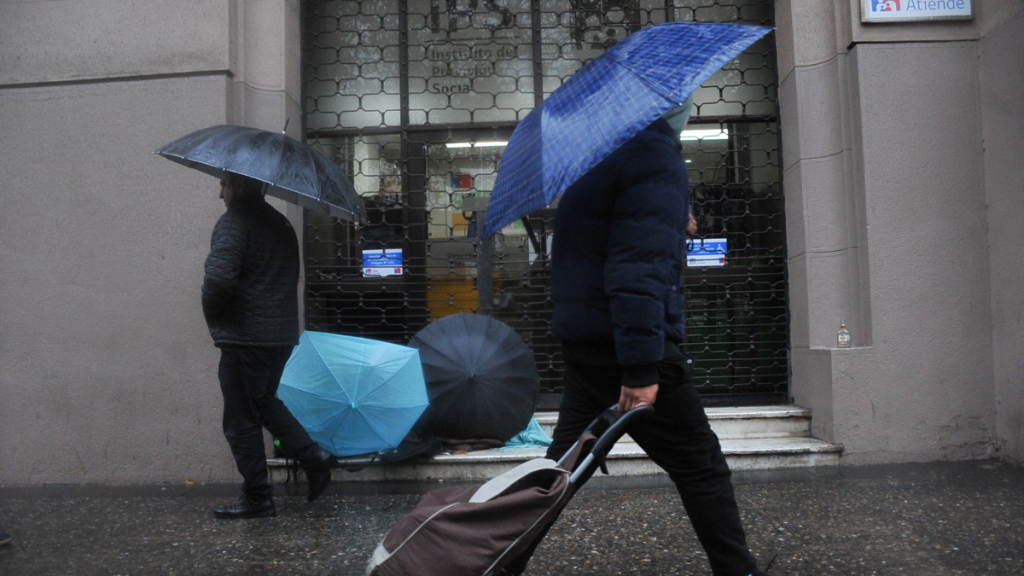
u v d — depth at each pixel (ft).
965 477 15.17
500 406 16.87
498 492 6.74
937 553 10.61
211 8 17.72
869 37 17.43
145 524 13.46
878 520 12.35
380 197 20.51
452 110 20.65
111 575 10.71
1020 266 16.01
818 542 11.28
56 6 17.85
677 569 10.41
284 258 13.89
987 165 17.08
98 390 17.28
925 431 16.92
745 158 20.18
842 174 17.97
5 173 17.66
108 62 17.71
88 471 17.17
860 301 17.56
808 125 18.35
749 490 14.76
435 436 17.33
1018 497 13.47
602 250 7.93
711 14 20.49
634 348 7.26
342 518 13.60
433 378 16.83
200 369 17.13
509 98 20.65
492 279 19.22
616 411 7.59
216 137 13.00
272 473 17.03
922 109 17.30
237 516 13.69
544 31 20.71
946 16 17.31
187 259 17.29
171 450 17.11
